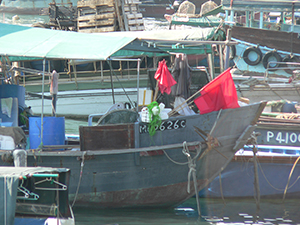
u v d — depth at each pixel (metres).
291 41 59.44
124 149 27.97
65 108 58.47
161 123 28.64
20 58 38.62
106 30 55.84
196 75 37.50
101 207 29.88
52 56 27.33
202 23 64.81
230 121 29.20
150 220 27.92
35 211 21.73
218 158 29.91
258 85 55.78
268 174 35.19
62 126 30.42
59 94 58.12
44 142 29.69
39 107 58.72
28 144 31.92
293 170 34.91
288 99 55.25
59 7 62.09
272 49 60.25
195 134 29.14
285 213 30.31
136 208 30.47
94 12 57.31
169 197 30.19
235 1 57.84
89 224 26.70
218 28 40.06
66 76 57.56
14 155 26.31
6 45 29.33
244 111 29.31
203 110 29.14
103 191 28.81
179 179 29.75
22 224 21.73
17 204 21.95
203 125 29.09
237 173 35.12
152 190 29.36
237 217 29.00
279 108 44.12
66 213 21.86
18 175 19.94
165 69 31.38
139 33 42.88
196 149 28.88
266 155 34.66
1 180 19.86
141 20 57.34
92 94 57.53
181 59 34.66
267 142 35.56
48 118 29.81
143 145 28.55
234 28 61.00
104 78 56.94
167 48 39.91
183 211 30.78
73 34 32.59
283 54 59.88
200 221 27.78
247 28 60.88
